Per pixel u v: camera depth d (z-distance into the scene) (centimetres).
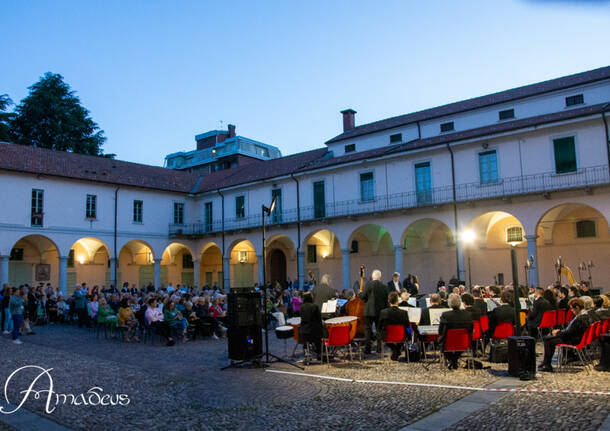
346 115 3231
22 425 613
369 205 2584
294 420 606
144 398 741
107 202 3000
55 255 3061
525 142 2122
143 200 3183
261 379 857
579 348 831
